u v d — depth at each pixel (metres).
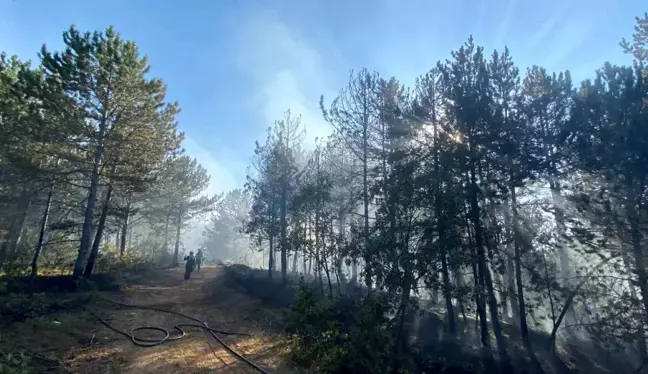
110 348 10.12
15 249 22.05
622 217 12.00
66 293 15.48
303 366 10.23
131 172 20.02
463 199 13.07
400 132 17.20
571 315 17.41
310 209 16.02
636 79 12.99
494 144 14.53
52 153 18.42
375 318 10.84
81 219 29.81
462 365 12.27
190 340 11.66
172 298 17.92
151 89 19.78
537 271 15.51
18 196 22.06
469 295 12.26
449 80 15.99
